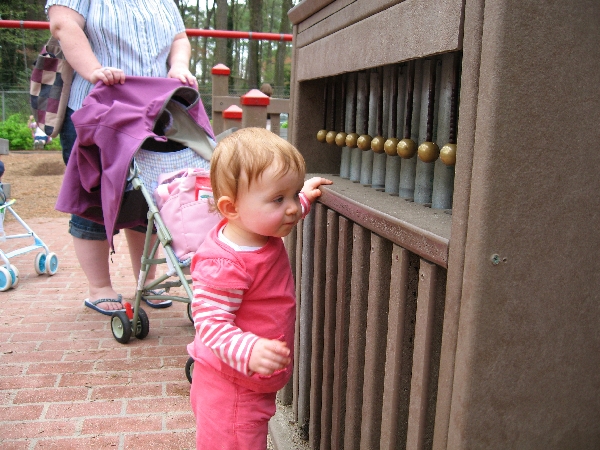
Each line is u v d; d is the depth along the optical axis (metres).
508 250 1.10
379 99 1.88
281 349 1.41
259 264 1.56
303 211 1.94
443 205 1.58
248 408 1.64
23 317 3.92
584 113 1.11
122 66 3.44
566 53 1.07
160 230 2.98
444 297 1.32
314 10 2.07
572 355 1.21
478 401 1.15
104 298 4.06
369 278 1.62
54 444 2.44
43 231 6.68
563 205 1.12
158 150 3.41
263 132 1.58
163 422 2.65
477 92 1.09
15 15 33.00
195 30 6.50
